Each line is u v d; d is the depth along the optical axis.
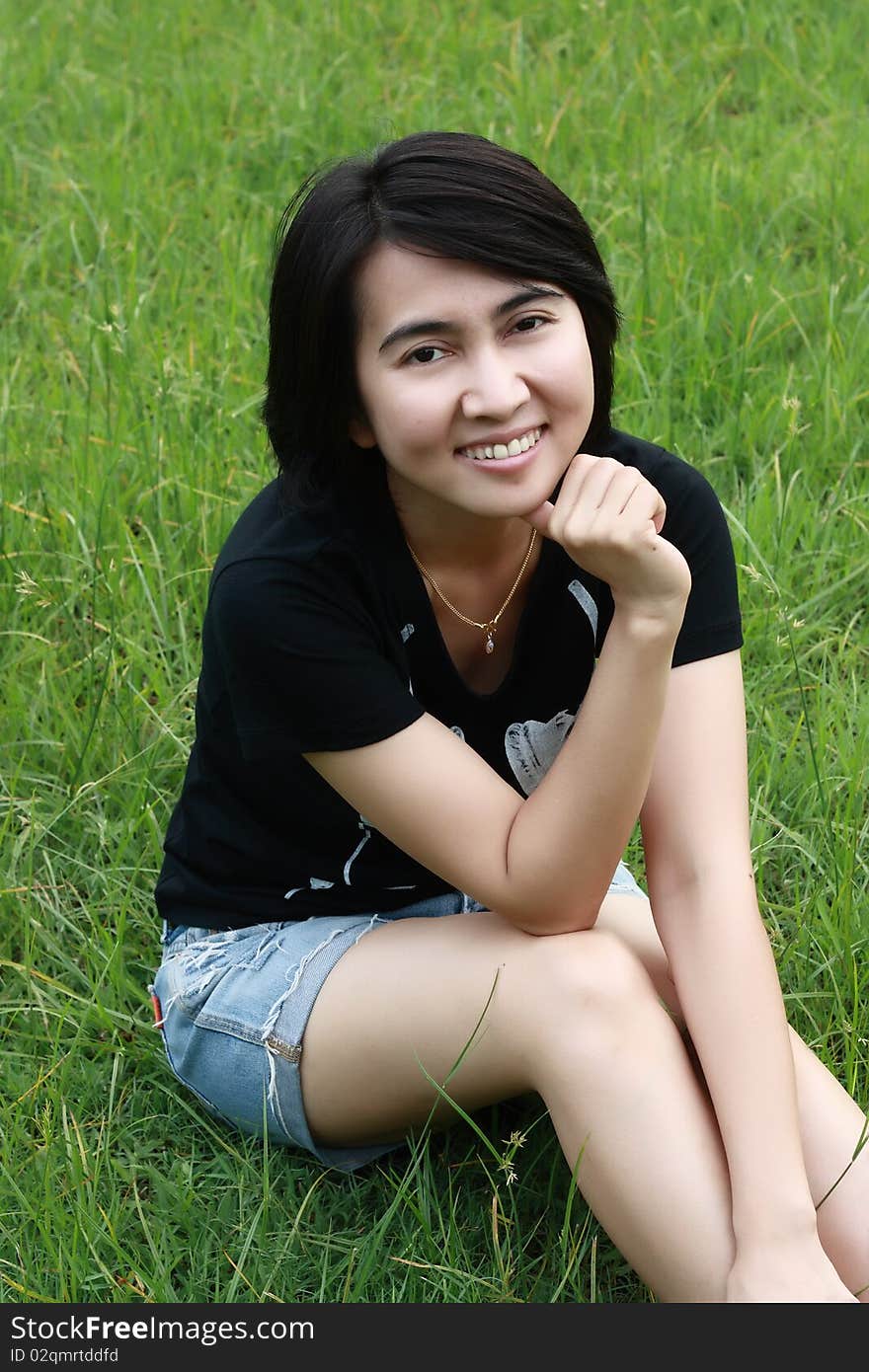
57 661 4.01
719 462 4.57
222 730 2.81
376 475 2.63
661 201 5.67
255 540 2.63
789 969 3.22
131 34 7.23
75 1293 2.69
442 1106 2.78
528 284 2.37
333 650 2.58
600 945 2.60
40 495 4.43
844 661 3.95
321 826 2.81
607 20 7.06
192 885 2.96
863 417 4.75
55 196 6.10
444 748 2.63
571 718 2.88
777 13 6.96
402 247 2.33
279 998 2.78
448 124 6.21
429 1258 2.72
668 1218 2.44
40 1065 3.13
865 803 3.59
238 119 6.54
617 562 2.48
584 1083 2.49
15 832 3.66
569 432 2.49
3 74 6.88
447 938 2.71
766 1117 2.49
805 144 6.12
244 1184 2.90
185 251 5.64
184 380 4.75
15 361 5.10
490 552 2.67
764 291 5.12
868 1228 2.51
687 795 2.75
